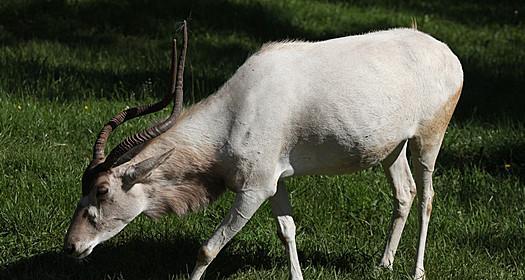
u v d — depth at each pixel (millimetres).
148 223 13438
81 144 16219
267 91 10828
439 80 12078
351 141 11234
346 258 13102
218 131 10938
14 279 12117
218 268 12672
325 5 29172
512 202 15211
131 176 10570
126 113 10922
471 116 19734
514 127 19188
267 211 14117
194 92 19656
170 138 10898
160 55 22734
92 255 12695
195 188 11141
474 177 16047
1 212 13328
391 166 12602
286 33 25812
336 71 11117
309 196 14641
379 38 11859
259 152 10828
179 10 26109
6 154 15344
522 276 12812
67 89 19281
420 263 12578
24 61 21031
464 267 12859
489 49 26812
